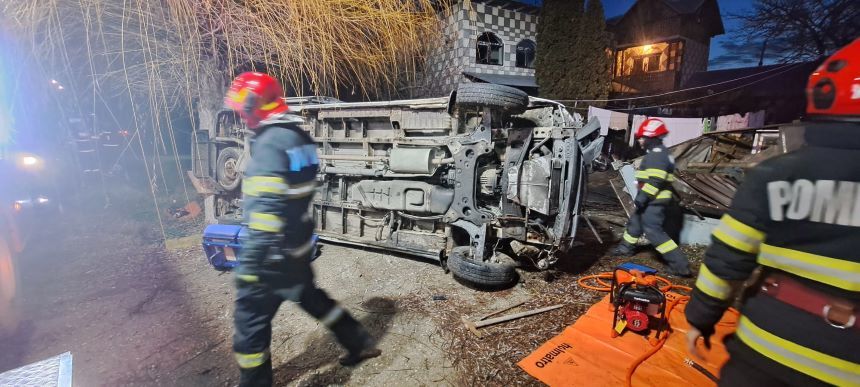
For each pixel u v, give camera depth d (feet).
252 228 5.97
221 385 7.66
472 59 42.60
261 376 6.50
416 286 12.33
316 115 15.79
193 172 19.35
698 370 7.89
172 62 17.90
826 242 3.37
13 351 8.71
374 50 21.54
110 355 8.59
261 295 6.18
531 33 46.93
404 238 13.93
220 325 9.91
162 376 7.90
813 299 3.46
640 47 62.64
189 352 8.75
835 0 43.29
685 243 17.13
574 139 11.68
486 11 43.29
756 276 4.11
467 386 7.74
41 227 15.07
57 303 11.00
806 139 3.70
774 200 3.63
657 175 13.26
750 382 3.87
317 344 9.05
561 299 11.45
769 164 3.78
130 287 12.11
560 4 44.50
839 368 3.31
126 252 15.19
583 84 44.86
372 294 11.81
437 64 43.96
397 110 13.75
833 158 3.38
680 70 57.88
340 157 15.07
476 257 12.19
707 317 4.33
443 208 12.87
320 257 14.75
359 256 14.70
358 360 8.36
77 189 22.17
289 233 6.47
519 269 13.64
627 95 62.49
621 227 19.89
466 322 9.92
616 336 9.16
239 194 18.15
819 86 3.65
